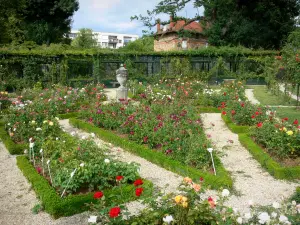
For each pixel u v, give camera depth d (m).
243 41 29.81
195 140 6.00
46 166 5.55
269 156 6.23
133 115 8.02
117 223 3.01
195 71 23.64
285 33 29.19
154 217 3.03
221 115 10.61
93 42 47.25
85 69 22.56
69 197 4.39
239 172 5.80
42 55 20.34
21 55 19.95
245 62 24.16
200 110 11.74
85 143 5.75
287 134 6.20
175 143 6.15
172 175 5.63
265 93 18.00
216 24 28.64
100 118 8.76
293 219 2.84
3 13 30.20
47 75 20.62
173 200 3.04
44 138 6.54
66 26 35.69
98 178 4.76
